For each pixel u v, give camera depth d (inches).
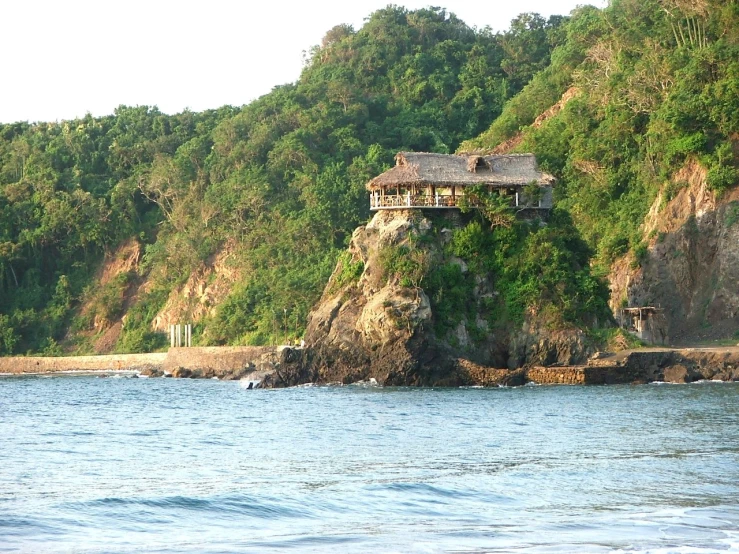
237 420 2432.3
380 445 1930.4
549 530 1210.6
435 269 3378.4
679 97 3823.8
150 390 3528.5
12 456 1830.7
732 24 4025.6
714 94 3764.8
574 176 4404.5
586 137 4409.5
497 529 1216.2
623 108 4178.2
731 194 3725.4
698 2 4101.9
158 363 4525.1
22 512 1273.4
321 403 2760.8
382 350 3265.3
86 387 3757.4
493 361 3344.0
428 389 3102.9
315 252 4857.3
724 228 3668.8
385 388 3161.9
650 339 3526.1
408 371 3206.2
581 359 3245.6
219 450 1898.4
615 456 1743.4
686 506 1346.0
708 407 2412.6
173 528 1221.1
